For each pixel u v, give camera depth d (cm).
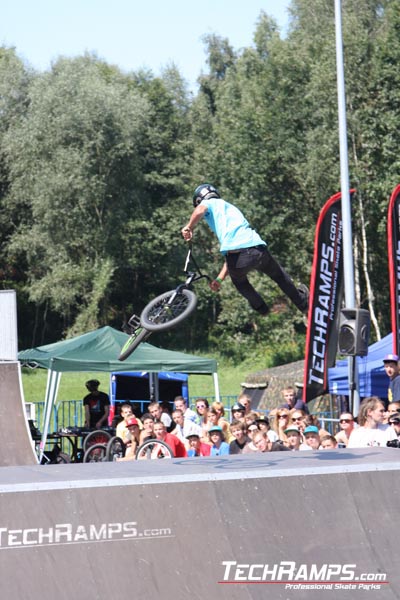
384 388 1598
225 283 4038
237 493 610
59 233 4144
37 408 2383
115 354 1642
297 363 2270
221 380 3816
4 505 558
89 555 561
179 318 653
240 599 567
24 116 4478
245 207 3728
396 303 1398
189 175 4566
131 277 4784
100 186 4028
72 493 576
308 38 4075
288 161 3728
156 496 592
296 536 602
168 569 567
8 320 1552
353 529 616
